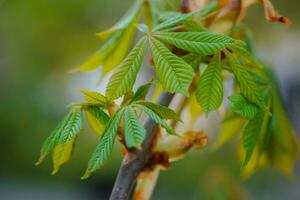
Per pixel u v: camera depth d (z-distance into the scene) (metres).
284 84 4.21
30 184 4.25
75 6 3.60
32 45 3.99
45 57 4.08
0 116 4.42
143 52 0.73
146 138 0.78
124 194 0.77
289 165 0.93
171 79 0.71
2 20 3.70
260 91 0.76
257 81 0.83
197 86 0.77
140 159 0.78
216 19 0.84
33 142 4.45
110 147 0.69
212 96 0.73
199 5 0.85
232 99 0.74
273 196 3.61
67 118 0.72
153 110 0.71
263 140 0.84
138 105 0.70
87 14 3.71
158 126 0.79
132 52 0.73
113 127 0.69
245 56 0.76
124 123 0.69
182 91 0.70
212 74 0.74
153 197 3.99
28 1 3.54
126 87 0.72
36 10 3.58
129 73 0.72
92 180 4.04
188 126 0.89
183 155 0.80
